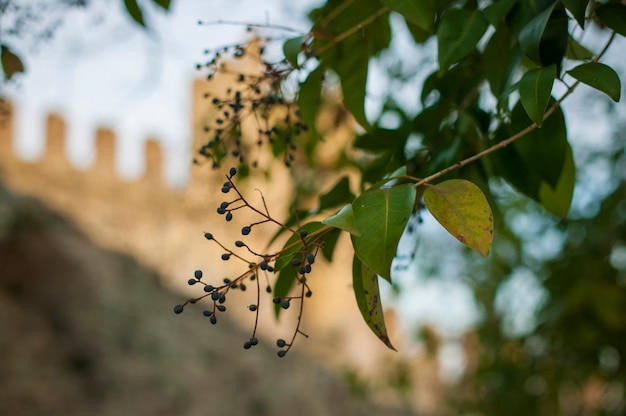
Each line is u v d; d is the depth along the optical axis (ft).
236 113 5.19
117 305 40.81
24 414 31.81
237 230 19.70
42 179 47.14
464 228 3.29
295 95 5.38
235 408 38.99
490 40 4.92
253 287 49.08
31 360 34.65
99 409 34.45
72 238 43.78
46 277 38.78
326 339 52.08
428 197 3.40
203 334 43.29
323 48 5.23
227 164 8.38
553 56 4.35
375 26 6.21
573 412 13.47
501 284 14.26
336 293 53.57
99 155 49.34
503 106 4.64
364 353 52.75
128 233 45.65
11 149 47.24
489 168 5.62
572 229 12.24
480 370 14.40
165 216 46.24
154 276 44.86
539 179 5.22
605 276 11.60
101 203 47.91
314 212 5.30
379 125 8.16
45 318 37.55
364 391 18.85
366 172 5.90
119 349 38.55
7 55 5.57
